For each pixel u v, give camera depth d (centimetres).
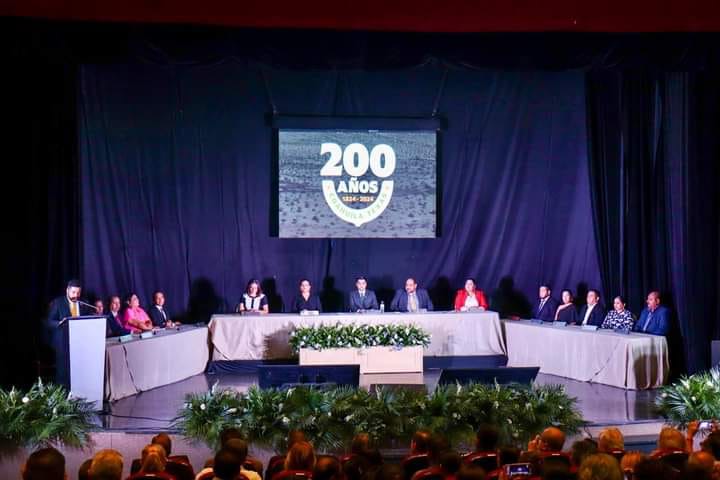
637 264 1203
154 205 1257
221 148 1276
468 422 795
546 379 1120
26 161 1057
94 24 967
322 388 875
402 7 978
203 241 1278
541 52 1034
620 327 1139
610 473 361
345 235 1290
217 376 1140
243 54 1011
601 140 1238
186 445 785
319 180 1281
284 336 1170
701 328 1112
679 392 876
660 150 1176
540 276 1317
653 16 988
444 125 1306
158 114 1254
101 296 1224
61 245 1093
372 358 1122
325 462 436
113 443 790
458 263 1319
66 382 880
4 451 768
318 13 975
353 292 1246
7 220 1048
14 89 1047
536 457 500
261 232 1294
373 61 1030
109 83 1233
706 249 1111
